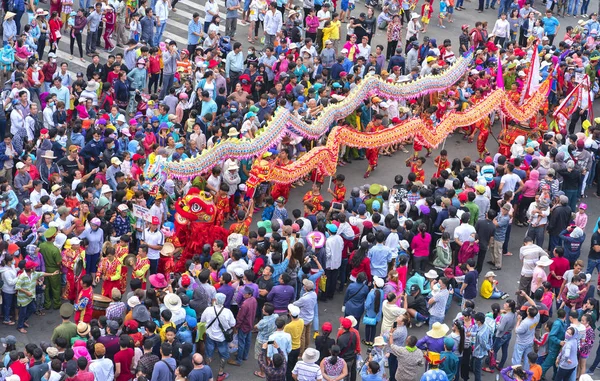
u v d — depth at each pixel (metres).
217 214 26.31
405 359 21.31
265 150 28.28
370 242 24.72
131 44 33.94
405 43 42.00
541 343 23.17
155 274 23.25
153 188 26.45
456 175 29.42
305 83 34.22
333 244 24.72
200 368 20.14
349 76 33.88
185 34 40.06
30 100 32.03
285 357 21.09
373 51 40.62
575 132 37.19
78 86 31.59
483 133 33.41
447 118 32.78
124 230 25.48
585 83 35.03
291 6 41.53
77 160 27.88
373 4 44.53
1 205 25.06
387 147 33.50
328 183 31.47
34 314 24.16
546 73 37.94
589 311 23.66
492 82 36.41
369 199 27.00
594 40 41.88
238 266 23.31
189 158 26.81
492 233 26.59
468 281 24.86
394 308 22.88
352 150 32.78
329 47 36.72
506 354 23.52
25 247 23.91
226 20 39.34
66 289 24.31
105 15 36.59
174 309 21.42
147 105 31.52
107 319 21.70
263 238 24.05
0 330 23.42
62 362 20.31
